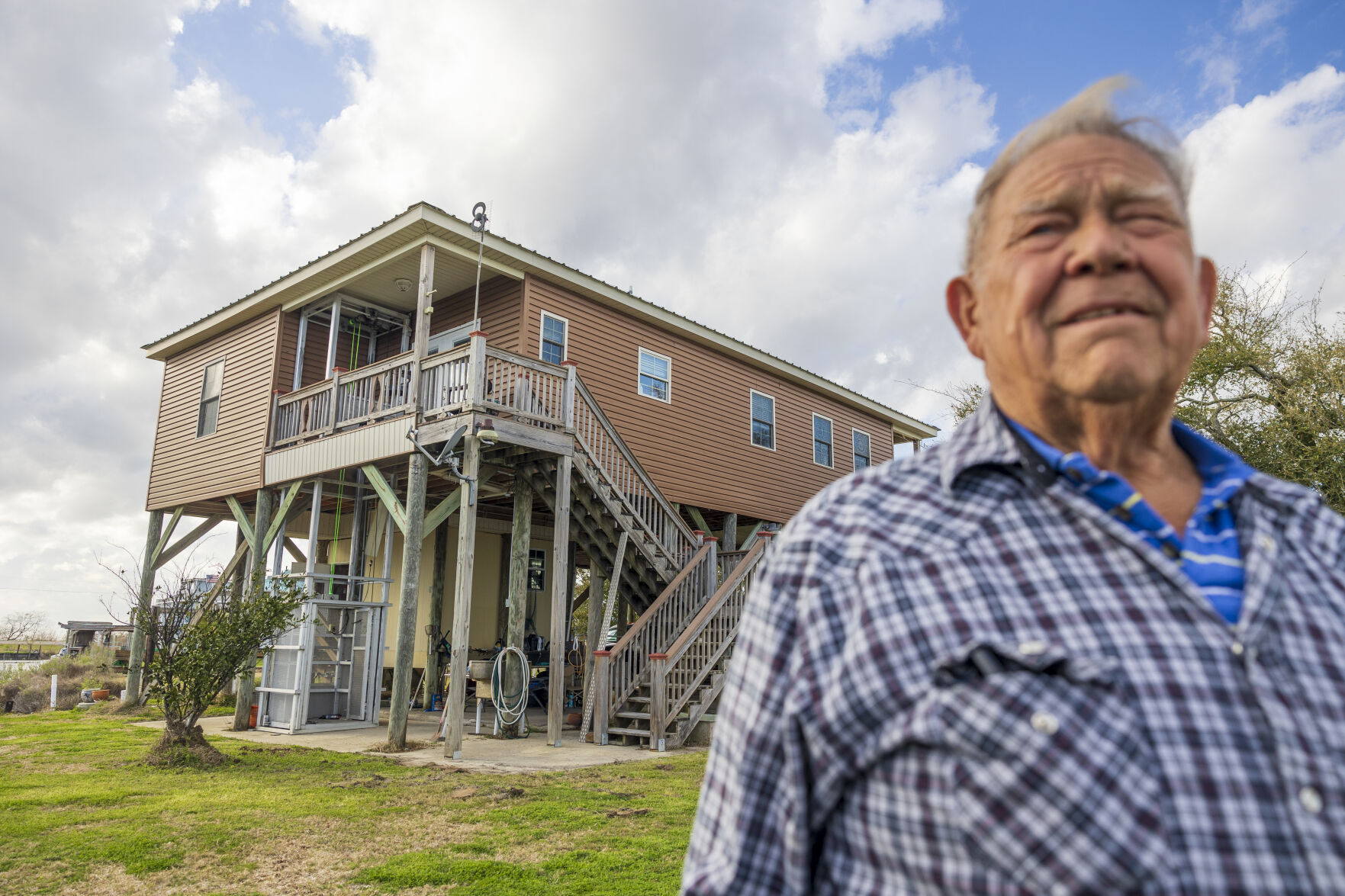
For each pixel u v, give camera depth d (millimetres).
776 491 16281
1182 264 896
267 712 11523
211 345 15305
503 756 9070
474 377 9547
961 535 807
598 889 4305
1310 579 806
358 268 12211
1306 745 664
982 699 695
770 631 869
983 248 1003
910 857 711
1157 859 621
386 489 10555
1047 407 917
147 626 8773
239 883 4496
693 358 15062
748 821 829
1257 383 14336
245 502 15359
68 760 8633
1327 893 613
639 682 10469
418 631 15797
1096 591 741
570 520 11719
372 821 5844
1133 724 667
